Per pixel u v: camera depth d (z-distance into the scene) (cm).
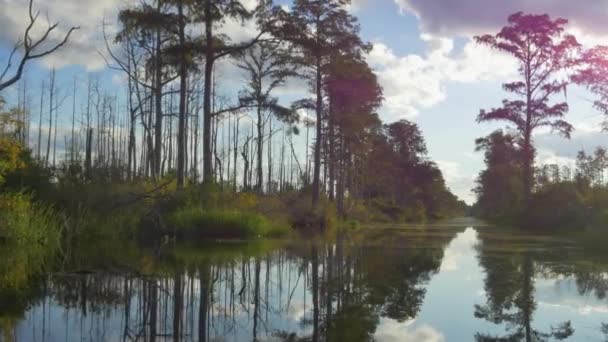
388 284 921
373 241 1962
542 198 3153
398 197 6769
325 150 3697
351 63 3091
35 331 580
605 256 1380
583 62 2628
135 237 1784
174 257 1282
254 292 843
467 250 1577
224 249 1521
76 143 4156
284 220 2494
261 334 582
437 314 681
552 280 955
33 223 1539
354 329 603
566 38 3066
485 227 3572
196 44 2139
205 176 2180
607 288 879
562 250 1574
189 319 655
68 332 579
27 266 1071
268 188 4294
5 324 610
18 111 1581
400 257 1360
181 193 2039
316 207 3083
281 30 2203
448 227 3606
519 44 3131
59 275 966
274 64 2962
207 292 833
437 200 7712
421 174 6700
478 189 6962
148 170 2952
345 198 4406
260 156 3425
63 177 1911
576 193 2986
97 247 1475
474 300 774
